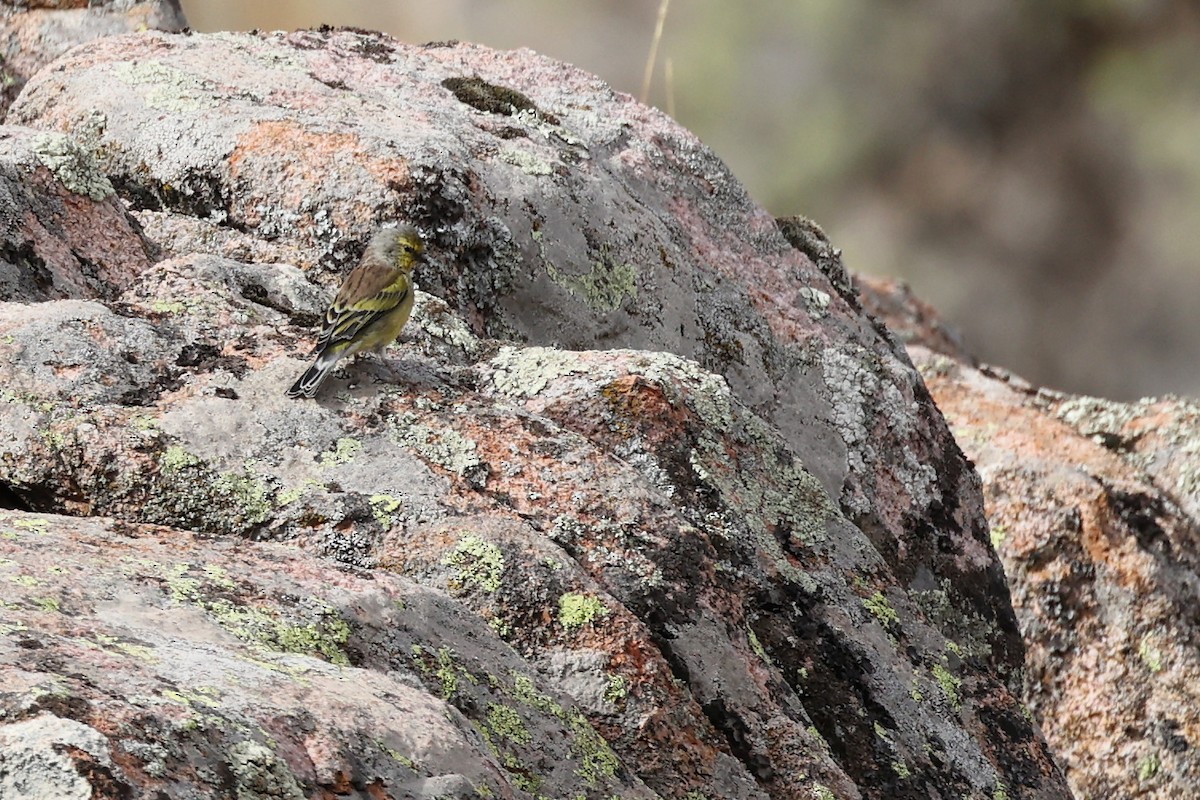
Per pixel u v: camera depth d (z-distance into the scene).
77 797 4.96
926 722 9.75
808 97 49.91
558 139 13.43
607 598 8.30
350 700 6.07
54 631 5.96
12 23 16.38
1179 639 15.39
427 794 5.82
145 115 12.27
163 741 5.32
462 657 7.38
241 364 9.18
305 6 40.81
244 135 11.95
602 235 12.61
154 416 8.61
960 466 13.79
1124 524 16.02
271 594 7.05
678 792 7.84
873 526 13.04
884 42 50.84
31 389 8.55
